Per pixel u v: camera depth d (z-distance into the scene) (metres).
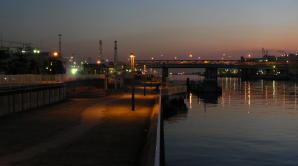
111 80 94.62
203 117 65.62
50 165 13.90
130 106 39.72
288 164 33.03
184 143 42.28
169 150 38.78
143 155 15.09
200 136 46.69
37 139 19.70
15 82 45.78
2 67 70.56
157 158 9.92
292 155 36.22
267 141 43.22
